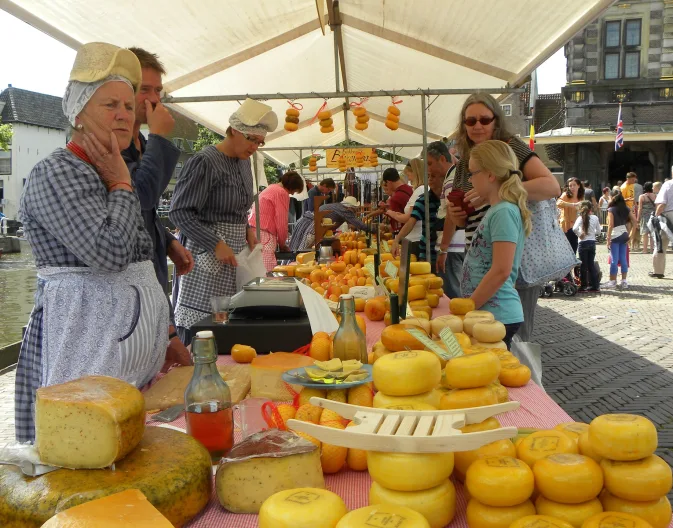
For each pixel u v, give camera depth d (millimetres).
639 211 17062
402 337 1887
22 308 10406
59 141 57969
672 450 3900
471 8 4457
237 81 6430
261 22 4977
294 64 6633
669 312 8703
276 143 12375
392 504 1085
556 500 1057
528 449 1185
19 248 26516
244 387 1873
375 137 13617
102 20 3922
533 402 1761
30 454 1192
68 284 1765
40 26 3777
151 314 1851
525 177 3486
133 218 1737
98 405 1139
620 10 29797
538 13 4227
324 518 990
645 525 967
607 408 4820
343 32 6051
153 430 1356
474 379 1364
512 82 5727
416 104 8531
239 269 3527
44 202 1639
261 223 6324
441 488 1109
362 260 4711
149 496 1087
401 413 1240
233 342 2420
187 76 5555
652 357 6289
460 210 3586
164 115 2430
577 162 30969
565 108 31219
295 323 2428
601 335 7363
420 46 5730
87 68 1679
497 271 2760
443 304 3500
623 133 28438
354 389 1589
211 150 3549
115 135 1728
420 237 5328
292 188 7363
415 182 6625
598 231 10875
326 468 1330
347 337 1892
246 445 1261
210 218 3605
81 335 1768
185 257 2822
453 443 1078
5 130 40281
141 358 1833
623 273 11062
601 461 1105
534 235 3400
